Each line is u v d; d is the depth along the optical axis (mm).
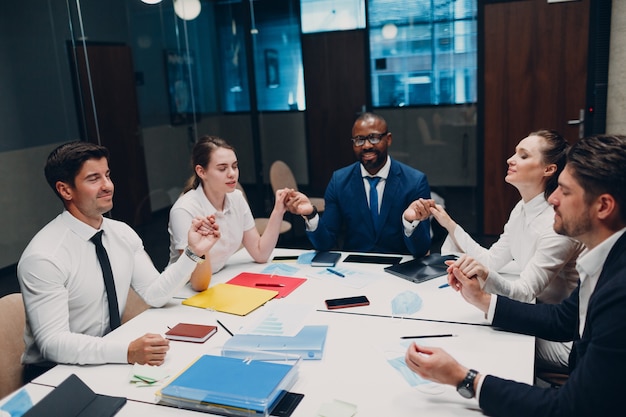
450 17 4863
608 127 4281
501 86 4488
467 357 1433
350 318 1714
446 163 5102
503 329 1599
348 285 2012
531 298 1768
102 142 4879
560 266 1800
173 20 5590
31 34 4414
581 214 1201
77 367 1505
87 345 1519
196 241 1875
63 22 4609
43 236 1719
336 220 2674
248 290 2004
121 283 1891
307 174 5957
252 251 2387
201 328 1666
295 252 2545
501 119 4551
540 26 4285
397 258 2328
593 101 4285
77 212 1773
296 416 1198
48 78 4578
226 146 2217
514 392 1163
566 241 1768
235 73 5996
